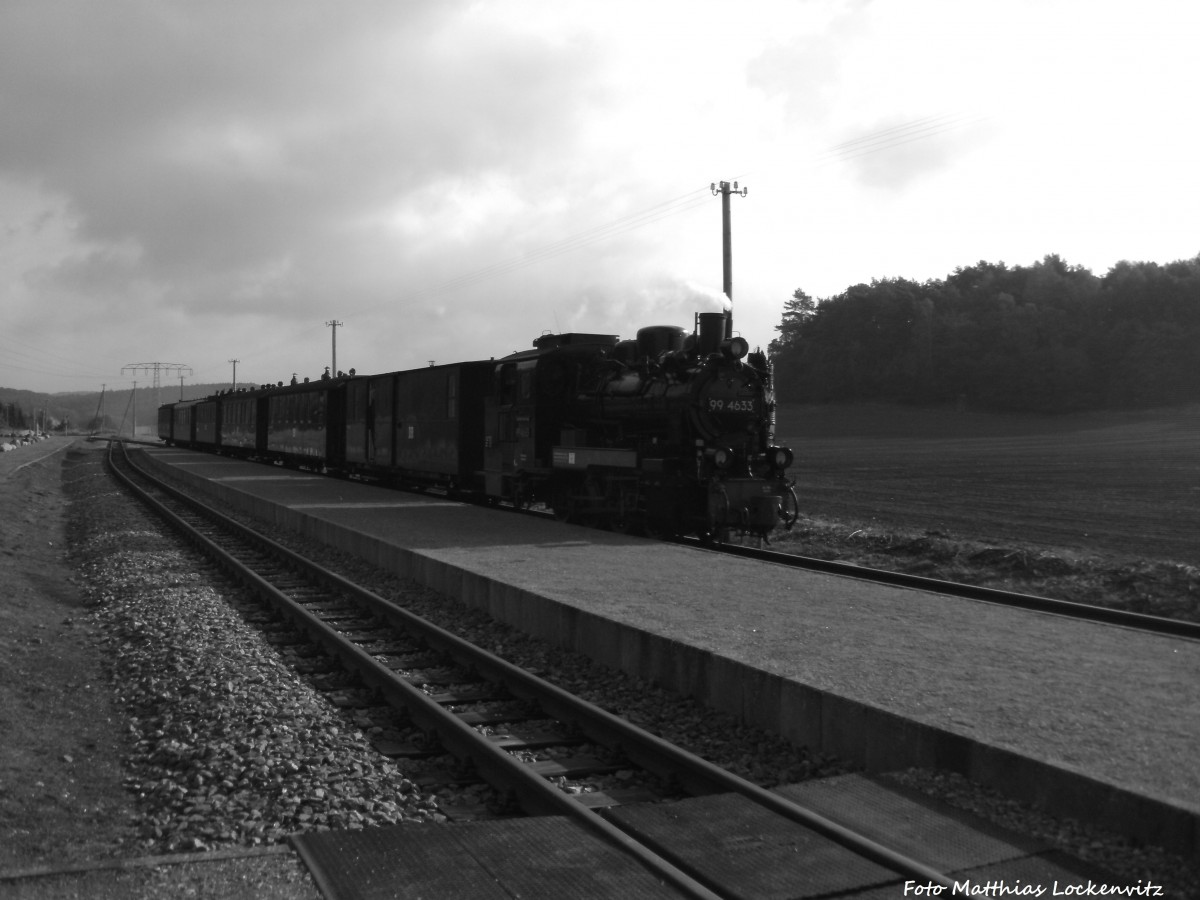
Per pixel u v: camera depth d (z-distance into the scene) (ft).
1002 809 18.88
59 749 23.67
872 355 327.88
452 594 44.09
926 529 72.59
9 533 66.74
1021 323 304.09
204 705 26.89
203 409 215.72
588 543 55.06
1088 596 47.91
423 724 26.08
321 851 17.42
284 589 48.01
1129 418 251.80
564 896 15.69
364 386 112.06
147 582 49.16
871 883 15.99
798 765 22.94
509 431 75.56
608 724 24.53
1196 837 16.40
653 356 65.21
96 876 16.30
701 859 17.04
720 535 59.88
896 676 25.95
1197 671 27.02
